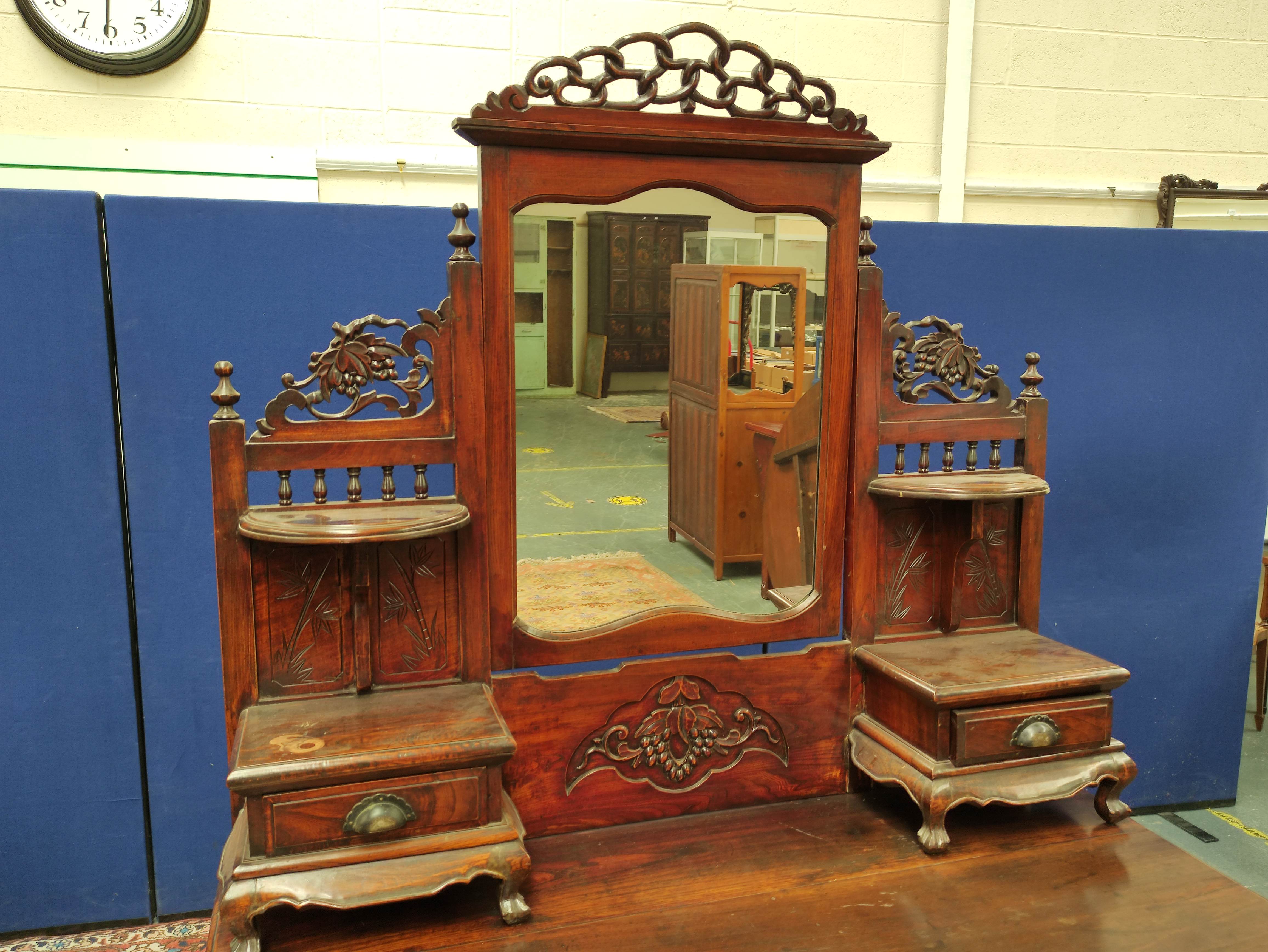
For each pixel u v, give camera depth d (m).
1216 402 2.15
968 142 3.08
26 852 1.75
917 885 1.16
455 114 2.66
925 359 1.37
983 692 1.21
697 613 1.30
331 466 1.16
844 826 1.30
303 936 1.05
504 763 1.08
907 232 1.88
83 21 2.35
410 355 1.17
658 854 1.22
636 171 1.18
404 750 1.02
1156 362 2.09
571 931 1.06
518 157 1.14
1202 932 1.08
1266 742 2.79
